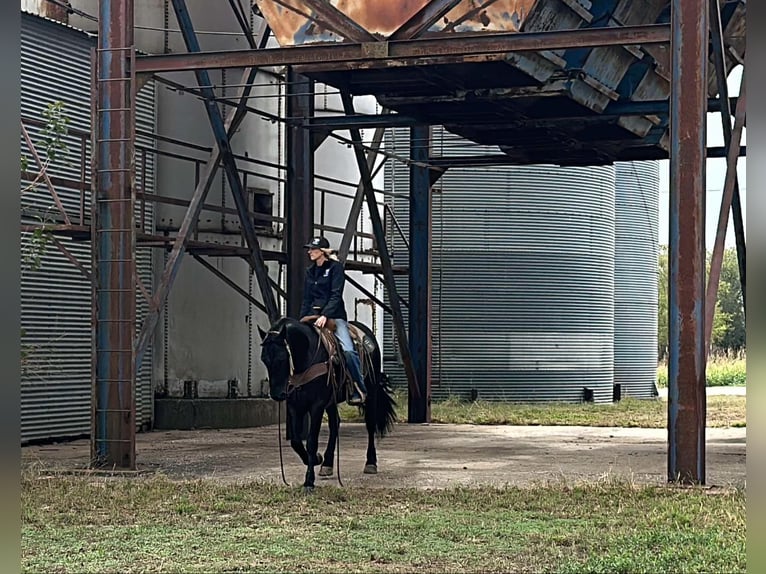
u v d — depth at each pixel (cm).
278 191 2589
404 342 2500
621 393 3853
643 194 4041
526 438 2253
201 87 1877
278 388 1410
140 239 1934
